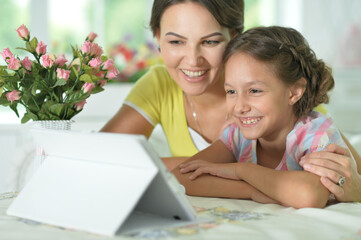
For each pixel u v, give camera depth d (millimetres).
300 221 814
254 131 1205
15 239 708
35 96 1137
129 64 2984
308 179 1006
